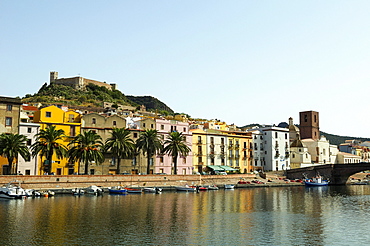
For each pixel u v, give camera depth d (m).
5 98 93.56
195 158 130.50
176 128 125.81
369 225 52.41
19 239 41.28
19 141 82.75
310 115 196.50
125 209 63.59
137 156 112.62
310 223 53.66
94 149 90.31
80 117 107.06
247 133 152.50
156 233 45.50
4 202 69.88
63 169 99.88
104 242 40.78
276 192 105.75
